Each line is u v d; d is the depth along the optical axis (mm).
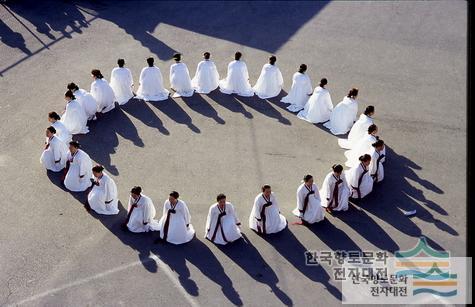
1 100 14820
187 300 9875
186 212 10750
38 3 19234
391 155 13102
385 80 15742
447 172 12609
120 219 11469
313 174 12570
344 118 13633
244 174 12602
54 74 15875
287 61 16547
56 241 10992
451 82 15664
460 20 18641
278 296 9914
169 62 16422
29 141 13508
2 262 10562
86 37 17531
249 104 14820
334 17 18859
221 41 17500
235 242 10945
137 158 13039
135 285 10141
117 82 14672
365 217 11484
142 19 18547
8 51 16797
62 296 9953
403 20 18703
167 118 14320
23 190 12164
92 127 14008
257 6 19453
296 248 10812
